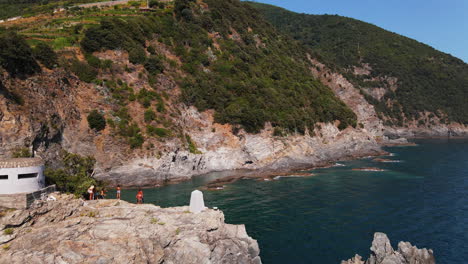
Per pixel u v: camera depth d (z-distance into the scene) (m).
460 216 44.94
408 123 197.62
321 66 142.12
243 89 90.88
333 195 56.34
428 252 31.50
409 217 44.81
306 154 87.31
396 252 29.89
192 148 75.94
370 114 143.38
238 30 116.38
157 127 72.06
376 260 29.98
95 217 28.97
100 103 69.88
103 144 65.88
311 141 92.62
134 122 70.56
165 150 69.06
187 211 32.59
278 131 86.00
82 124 66.44
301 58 136.38
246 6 139.38
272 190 60.09
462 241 36.69
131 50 79.44
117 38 79.44
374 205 50.44
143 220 29.34
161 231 28.70
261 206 50.00
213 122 83.25
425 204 50.81
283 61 120.62
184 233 29.61
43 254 23.73
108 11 102.00
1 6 120.81
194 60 91.94
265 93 94.56
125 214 29.97
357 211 47.59
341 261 31.91
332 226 41.75
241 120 84.06
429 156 104.00
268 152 83.31
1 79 55.66
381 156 103.12
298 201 52.72
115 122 68.94
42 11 110.81
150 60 80.75
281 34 144.00
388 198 54.28
